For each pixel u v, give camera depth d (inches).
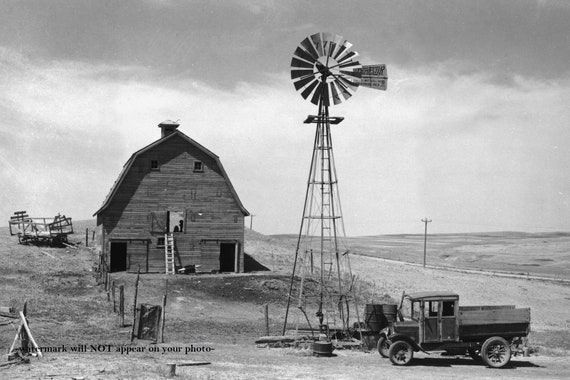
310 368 983.0
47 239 2413.9
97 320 1419.8
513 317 1067.9
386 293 2423.7
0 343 1106.7
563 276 4084.6
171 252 2162.9
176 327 1438.2
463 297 2711.6
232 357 1076.5
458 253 6830.7
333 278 2469.2
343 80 1326.3
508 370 1024.9
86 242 2529.5
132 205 2156.7
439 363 1088.2
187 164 2210.9
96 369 866.1
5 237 2492.6
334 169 1334.9
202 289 1980.8
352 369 986.7
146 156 2178.9
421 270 3398.1
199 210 2214.6
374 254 5378.9
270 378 866.8
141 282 1973.4
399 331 1064.2
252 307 1866.4
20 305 1492.4
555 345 1462.8
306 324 1647.4
